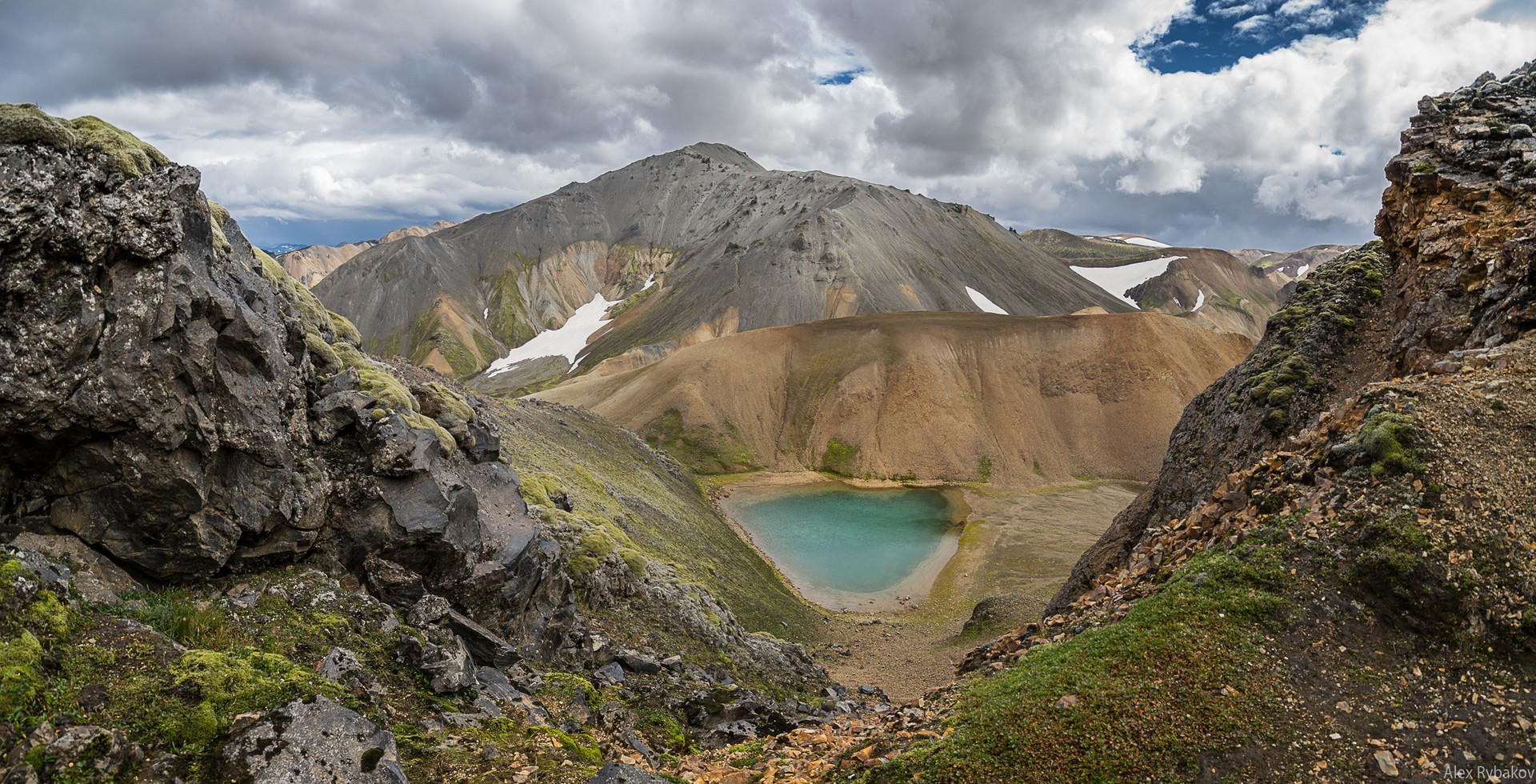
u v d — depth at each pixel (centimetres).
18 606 1177
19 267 1309
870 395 14362
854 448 13650
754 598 5834
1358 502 1691
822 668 4447
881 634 6097
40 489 1443
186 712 1160
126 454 1448
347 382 2139
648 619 3412
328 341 2631
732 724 2266
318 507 1839
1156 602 1691
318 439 1952
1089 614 2106
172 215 1503
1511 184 2653
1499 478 1617
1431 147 3192
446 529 1980
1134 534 3647
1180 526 2403
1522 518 1537
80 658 1184
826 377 15062
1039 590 6750
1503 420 1748
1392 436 1748
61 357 1362
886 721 1900
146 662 1231
